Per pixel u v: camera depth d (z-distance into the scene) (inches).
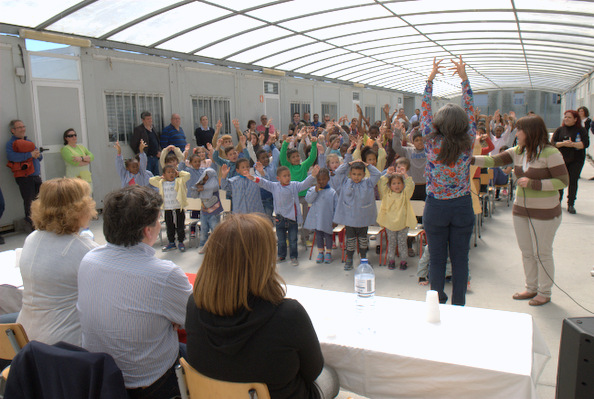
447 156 120.8
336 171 211.6
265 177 263.7
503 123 466.0
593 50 476.4
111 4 295.0
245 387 62.5
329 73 643.5
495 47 507.5
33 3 273.9
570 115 296.5
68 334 87.7
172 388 80.2
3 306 120.6
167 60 409.1
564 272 196.5
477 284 186.5
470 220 127.8
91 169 350.6
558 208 155.1
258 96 532.4
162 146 399.9
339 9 347.6
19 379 68.5
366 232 211.3
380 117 885.2
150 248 81.7
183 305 79.8
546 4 323.9
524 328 84.7
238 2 322.0
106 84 358.3
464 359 73.9
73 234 91.0
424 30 422.9
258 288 64.0
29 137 305.6
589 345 65.4
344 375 82.6
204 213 247.0
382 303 99.0
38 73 309.9
